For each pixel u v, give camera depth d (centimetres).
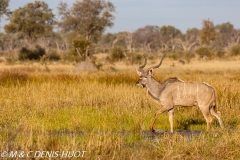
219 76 9219
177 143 3291
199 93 4075
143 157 3077
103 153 3078
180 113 4856
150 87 4200
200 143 3269
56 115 4653
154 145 3281
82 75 8325
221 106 4966
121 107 5012
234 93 5275
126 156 3072
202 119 4644
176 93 4106
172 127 4106
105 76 7681
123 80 7344
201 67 15288
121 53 17938
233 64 17838
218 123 4478
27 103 5200
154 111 4912
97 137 3275
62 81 7362
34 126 4028
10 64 18712
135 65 17112
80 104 5300
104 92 5928
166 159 3025
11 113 4619
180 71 12444
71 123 4197
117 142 3288
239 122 4484
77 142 3203
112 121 4419
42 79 7519
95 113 4784
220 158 3086
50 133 3722
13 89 6431
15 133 3362
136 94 5603
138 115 4653
